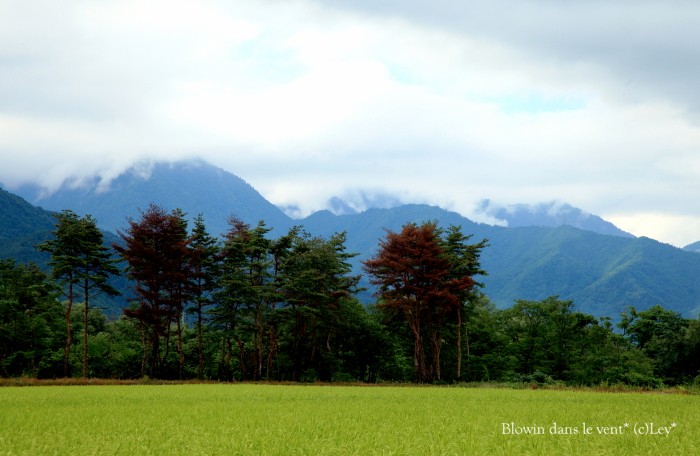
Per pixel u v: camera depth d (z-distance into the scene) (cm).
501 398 3381
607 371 6006
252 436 1719
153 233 5941
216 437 1711
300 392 3956
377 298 6462
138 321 6153
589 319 6581
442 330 6384
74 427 1945
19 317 6397
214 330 6081
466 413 2391
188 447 1561
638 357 6381
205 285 6247
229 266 6172
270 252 6388
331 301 6269
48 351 6531
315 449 1529
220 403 2930
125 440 1672
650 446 1588
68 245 5675
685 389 4459
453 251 6725
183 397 3356
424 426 1961
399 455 1464
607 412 2403
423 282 6134
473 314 6600
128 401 3041
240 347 6331
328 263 6344
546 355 6606
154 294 5803
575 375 6188
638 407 2652
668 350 6519
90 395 3509
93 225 5819
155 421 2097
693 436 1728
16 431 1827
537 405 2817
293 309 6119
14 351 6450
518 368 6681
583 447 1580
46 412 2408
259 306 6244
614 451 1537
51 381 5041
